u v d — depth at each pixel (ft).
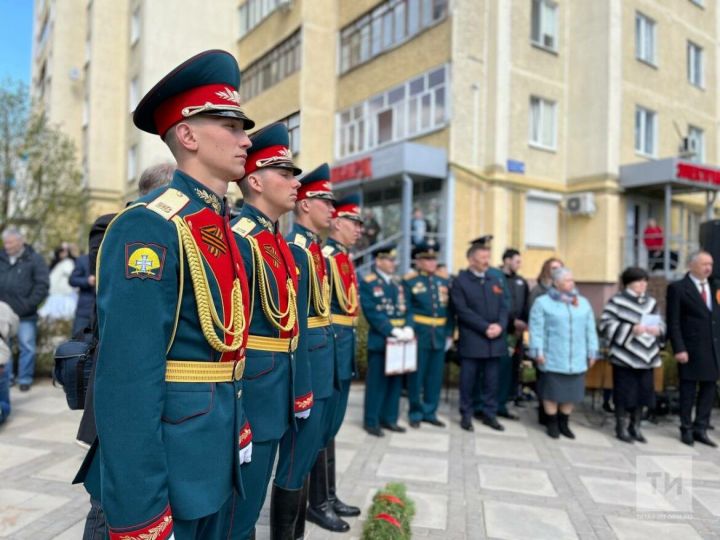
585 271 40.93
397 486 11.37
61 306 25.39
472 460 14.34
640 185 39.65
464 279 17.72
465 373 17.56
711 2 49.42
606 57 40.11
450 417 19.13
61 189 32.99
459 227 36.83
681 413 16.48
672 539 10.16
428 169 35.76
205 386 5.00
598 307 40.22
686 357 16.14
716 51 50.01
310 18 36.63
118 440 4.30
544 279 20.25
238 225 7.21
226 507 6.00
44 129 33.32
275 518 8.64
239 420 5.31
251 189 7.52
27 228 34.01
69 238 33.55
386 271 17.04
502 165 37.58
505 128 37.70
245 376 6.97
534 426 18.17
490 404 17.78
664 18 44.93
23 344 19.98
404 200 35.32
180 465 4.72
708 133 49.42
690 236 47.14
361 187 41.06
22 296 19.63
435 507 11.26
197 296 4.88
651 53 44.27
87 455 5.22
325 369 9.43
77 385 6.53
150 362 4.44
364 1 41.81
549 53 40.60
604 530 10.47
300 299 8.46
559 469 13.82
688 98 47.29
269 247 7.38
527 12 39.14
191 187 5.19
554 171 41.11
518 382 21.50
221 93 5.18
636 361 16.28
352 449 14.98
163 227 4.75
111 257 4.60
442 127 36.83
